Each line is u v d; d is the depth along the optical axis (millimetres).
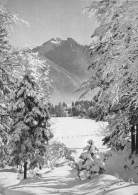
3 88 19766
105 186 13375
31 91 27500
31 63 20531
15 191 15297
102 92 14633
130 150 22547
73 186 15344
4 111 21141
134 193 11297
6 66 18562
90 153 17219
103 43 14117
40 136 28688
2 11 17328
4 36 18219
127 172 19438
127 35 12133
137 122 16328
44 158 32688
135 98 12375
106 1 13672
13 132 27656
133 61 11961
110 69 12172
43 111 28297
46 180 18406
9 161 29234
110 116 19234
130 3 12039
